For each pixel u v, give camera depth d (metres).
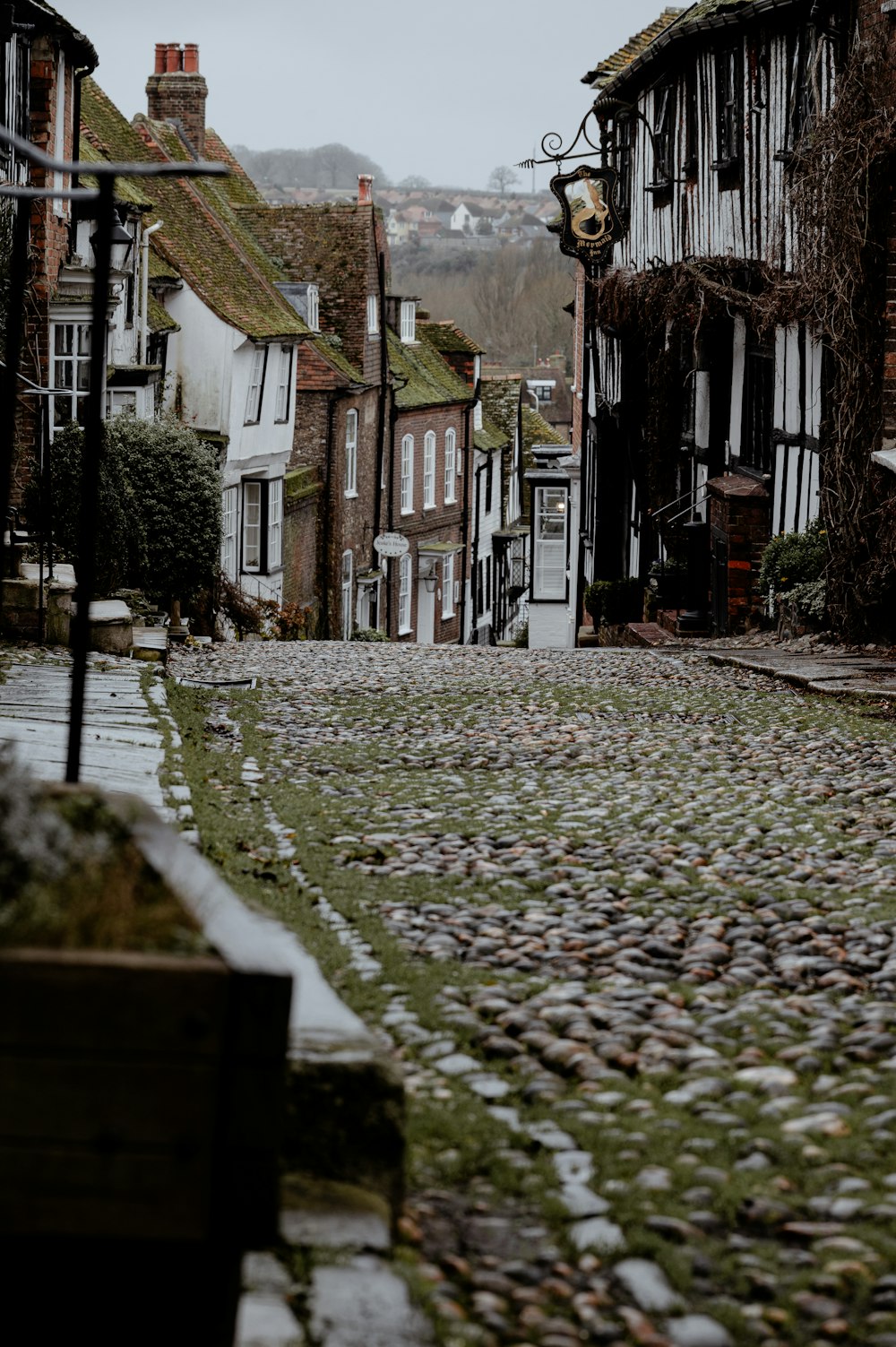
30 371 27.38
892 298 22.48
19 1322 3.56
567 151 34.72
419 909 9.17
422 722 17.61
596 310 38.19
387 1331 4.12
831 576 24.42
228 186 55.75
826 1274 4.78
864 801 12.91
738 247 28.11
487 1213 5.16
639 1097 6.29
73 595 20.56
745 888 9.94
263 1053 3.58
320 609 49.94
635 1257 4.90
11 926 3.60
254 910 6.21
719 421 31.53
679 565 33.19
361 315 51.78
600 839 11.41
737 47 27.84
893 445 22.72
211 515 28.09
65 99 29.22
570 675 22.97
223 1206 3.59
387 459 55.69
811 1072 6.67
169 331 38.78
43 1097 3.51
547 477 51.84
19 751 11.80
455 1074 6.47
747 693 20.08
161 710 15.52
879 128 21.88
